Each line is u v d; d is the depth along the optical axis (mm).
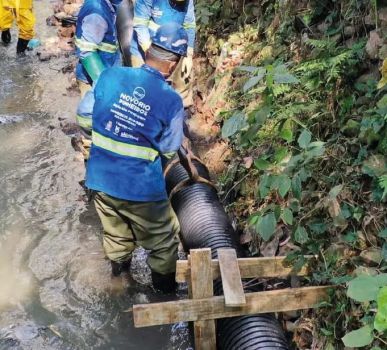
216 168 5223
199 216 4312
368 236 3449
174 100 3666
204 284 3342
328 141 3955
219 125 5574
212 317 3395
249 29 5980
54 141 6168
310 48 4664
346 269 3449
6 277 4398
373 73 3934
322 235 3711
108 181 3779
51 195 5316
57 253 4633
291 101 4488
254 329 3434
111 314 4109
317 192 3861
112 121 3693
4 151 5996
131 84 3639
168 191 4773
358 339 2842
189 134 5512
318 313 3516
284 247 3996
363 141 3711
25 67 8102
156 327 3986
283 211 3699
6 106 6965
